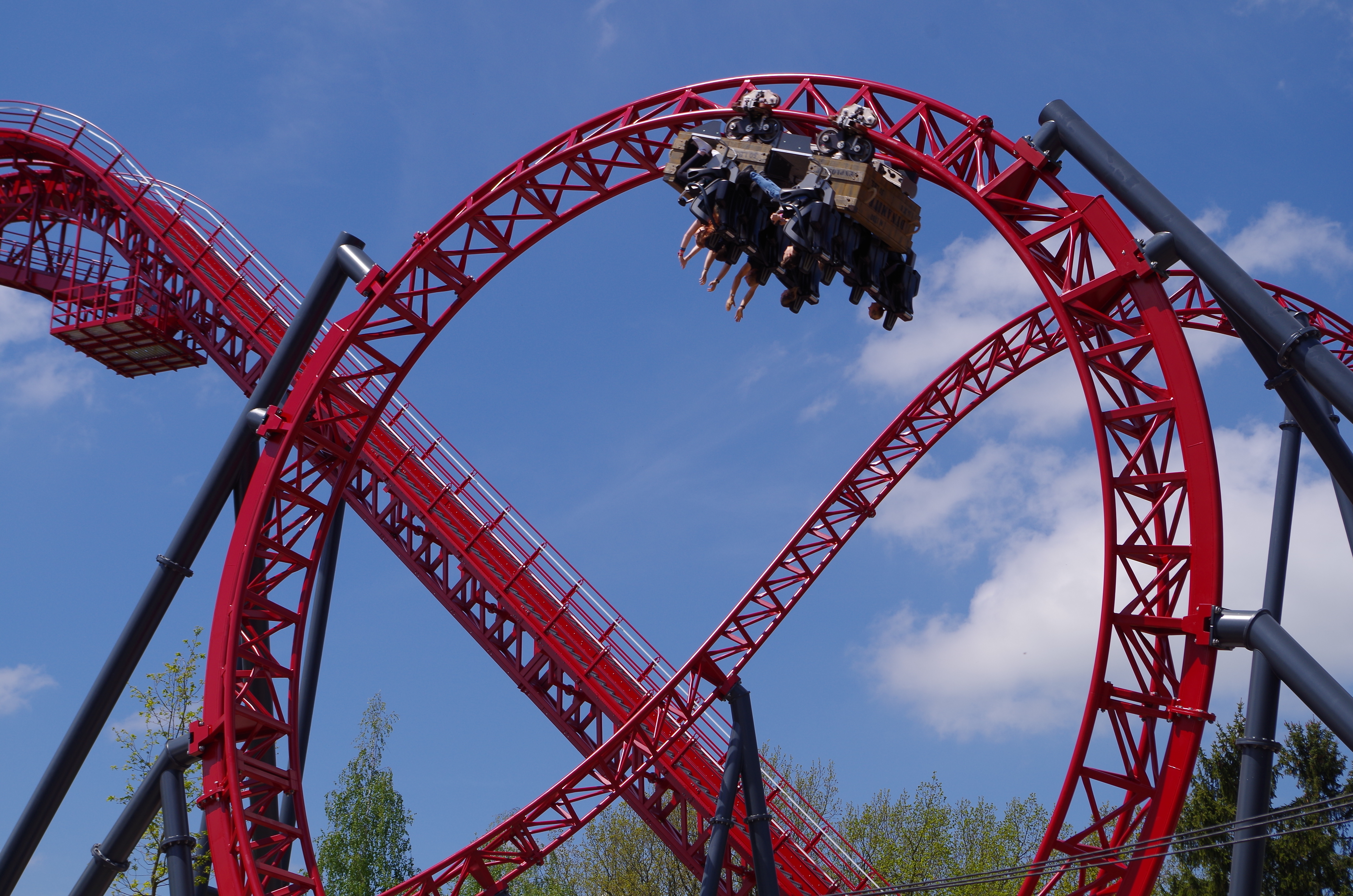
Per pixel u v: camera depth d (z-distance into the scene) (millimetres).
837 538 29172
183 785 22125
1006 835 46594
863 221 18062
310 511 23312
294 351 23391
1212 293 16906
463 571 28391
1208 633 16328
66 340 33281
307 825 22266
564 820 25828
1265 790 17734
